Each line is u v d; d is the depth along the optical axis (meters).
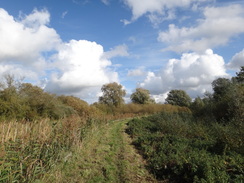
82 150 7.97
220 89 22.83
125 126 18.75
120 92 46.66
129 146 10.06
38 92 21.98
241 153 6.40
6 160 4.53
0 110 16.36
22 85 21.12
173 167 5.98
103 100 47.28
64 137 7.55
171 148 7.87
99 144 9.95
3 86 18.08
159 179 5.79
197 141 8.80
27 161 4.80
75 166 6.29
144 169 6.58
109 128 16.94
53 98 22.38
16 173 4.45
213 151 7.21
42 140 5.98
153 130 14.41
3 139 5.01
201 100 25.94
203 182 4.49
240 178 4.54
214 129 10.37
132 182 5.49
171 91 60.06
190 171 5.42
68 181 5.21
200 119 15.95
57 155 6.10
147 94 54.16
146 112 39.19
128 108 42.62
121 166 6.70
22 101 18.80
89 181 5.34
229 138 7.30
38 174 4.74
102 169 6.29
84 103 29.98
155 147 8.98
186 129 11.48
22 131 6.07
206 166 5.14
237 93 13.91
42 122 7.82
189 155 6.45
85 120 12.78
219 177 4.57
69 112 23.67
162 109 39.41
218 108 17.08
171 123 12.98
